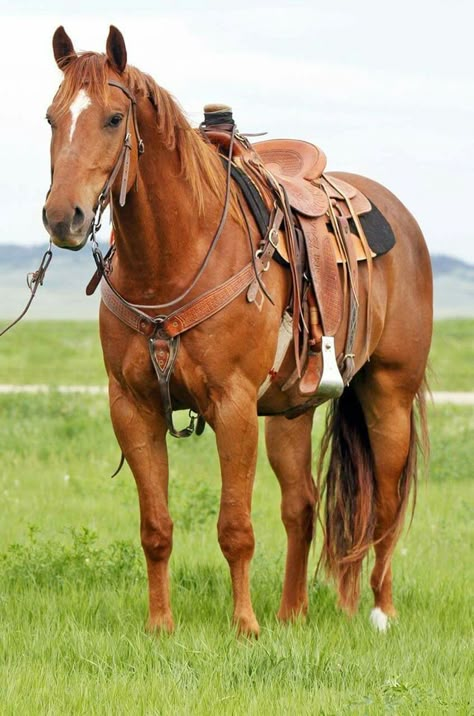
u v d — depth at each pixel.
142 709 8.09
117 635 9.92
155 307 9.61
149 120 9.41
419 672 9.07
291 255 10.39
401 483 11.90
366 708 7.97
